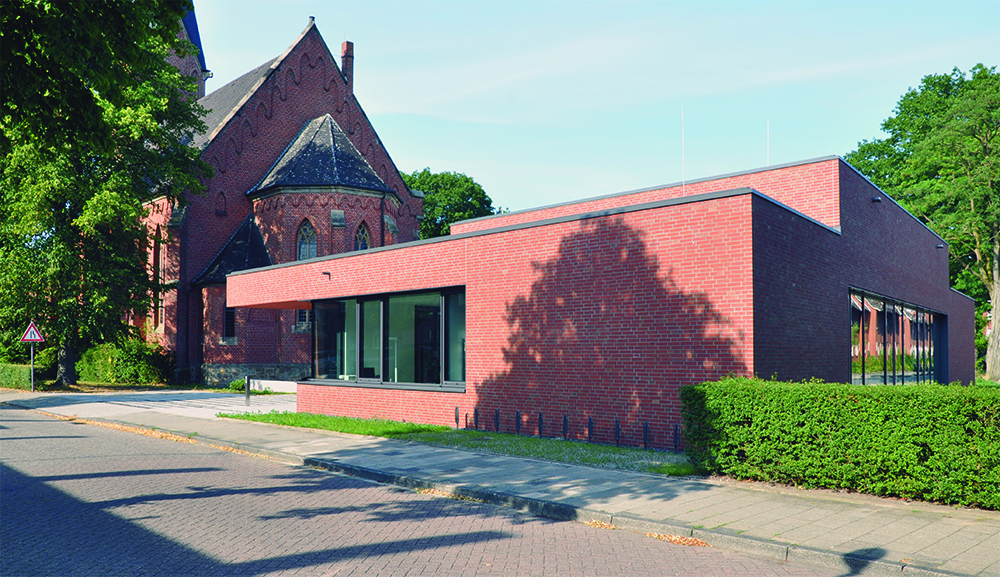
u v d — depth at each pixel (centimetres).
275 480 958
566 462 1034
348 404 1780
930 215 4175
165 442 1362
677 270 1160
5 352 3120
